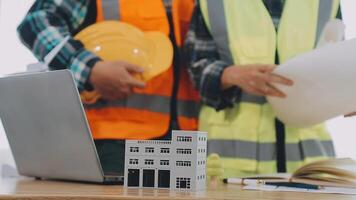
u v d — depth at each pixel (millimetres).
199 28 2088
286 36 2039
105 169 1976
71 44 2018
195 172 1142
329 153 2127
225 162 2023
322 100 1701
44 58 1951
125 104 2102
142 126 2111
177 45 2178
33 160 1398
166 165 1159
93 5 2170
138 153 1175
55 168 1345
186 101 2207
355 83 1601
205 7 2080
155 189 1141
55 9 2135
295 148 2023
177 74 2176
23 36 2129
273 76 1771
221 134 2053
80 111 1208
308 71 1673
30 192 1009
